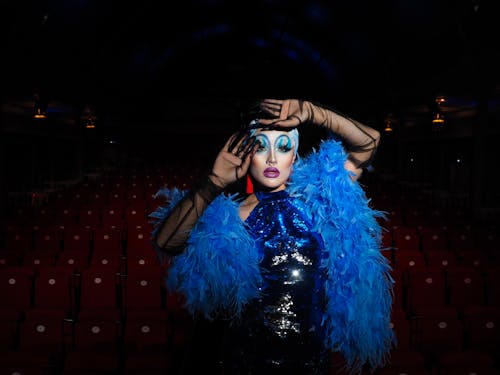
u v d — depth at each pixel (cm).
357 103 1850
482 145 1317
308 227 150
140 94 2583
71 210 1172
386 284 157
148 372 395
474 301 683
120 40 2105
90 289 647
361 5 1880
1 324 531
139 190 1502
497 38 1082
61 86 1464
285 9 2498
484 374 403
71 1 1372
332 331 149
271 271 146
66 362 427
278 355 143
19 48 1153
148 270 690
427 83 1501
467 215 1259
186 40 2747
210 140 2614
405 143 2094
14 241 889
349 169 162
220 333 171
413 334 544
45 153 1761
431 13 1334
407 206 1302
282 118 144
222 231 143
